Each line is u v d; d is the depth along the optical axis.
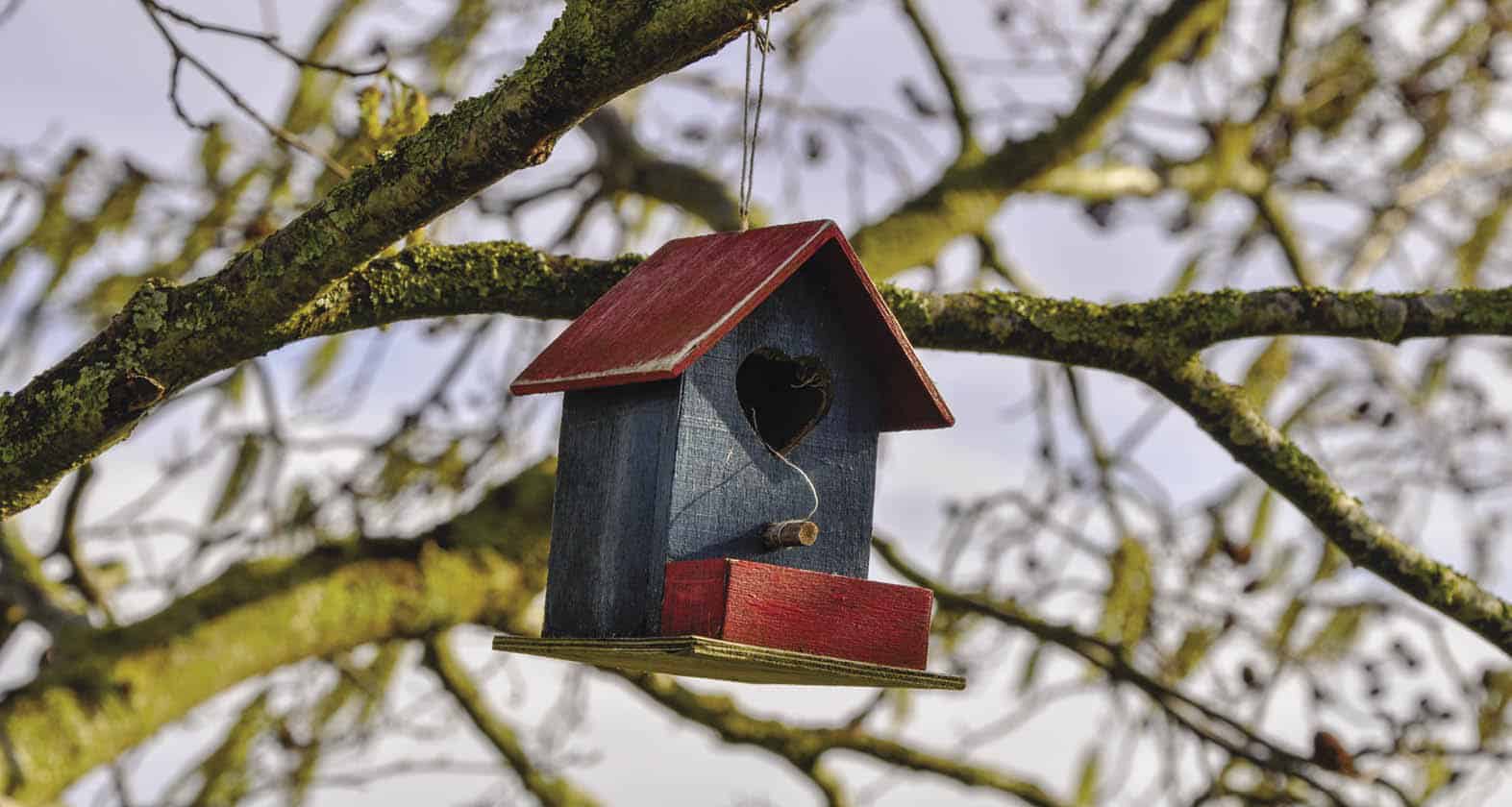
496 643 3.56
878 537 7.71
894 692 7.71
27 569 6.38
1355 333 4.21
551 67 2.80
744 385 3.75
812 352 3.57
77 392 3.22
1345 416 8.00
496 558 6.48
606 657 3.37
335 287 3.42
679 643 3.05
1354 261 8.84
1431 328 4.20
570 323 3.95
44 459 3.27
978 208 7.98
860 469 3.63
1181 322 4.15
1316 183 8.80
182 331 3.22
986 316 4.05
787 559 3.49
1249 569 7.39
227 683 6.03
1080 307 4.13
